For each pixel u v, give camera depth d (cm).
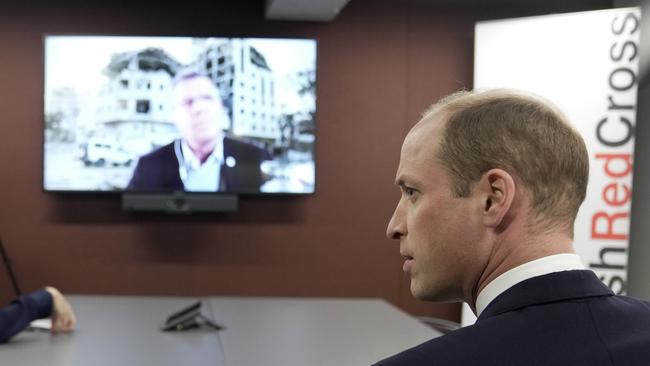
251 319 271
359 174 456
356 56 454
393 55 455
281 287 455
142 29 443
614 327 63
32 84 438
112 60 425
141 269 448
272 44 430
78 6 439
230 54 429
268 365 196
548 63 404
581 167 70
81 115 425
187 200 426
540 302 65
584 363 60
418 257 74
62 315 240
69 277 444
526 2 459
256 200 452
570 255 69
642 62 406
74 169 427
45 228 442
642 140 407
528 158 68
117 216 447
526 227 69
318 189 454
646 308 67
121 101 426
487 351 61
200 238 451
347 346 223
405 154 75
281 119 432
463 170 70
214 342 227
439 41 457
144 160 427
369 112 455
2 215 439
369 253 458
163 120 427
